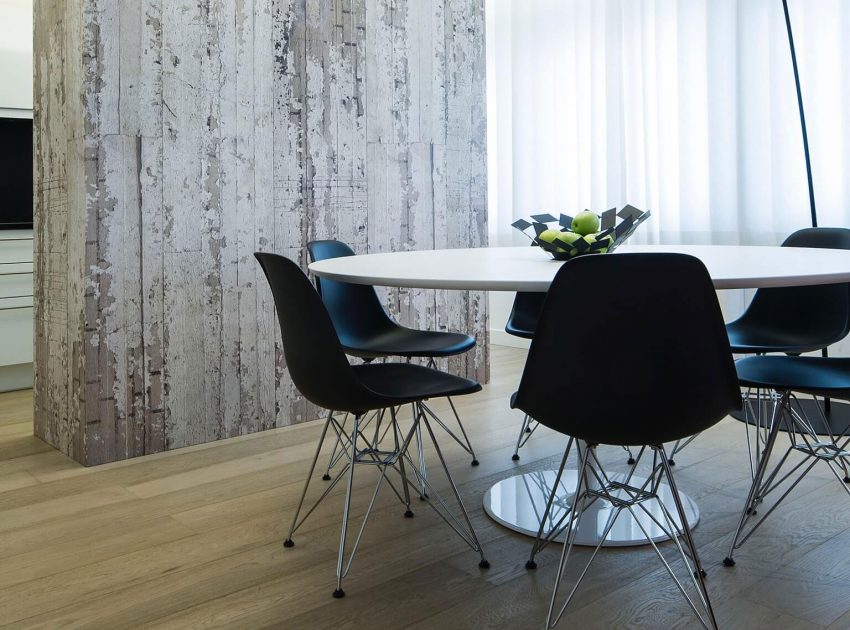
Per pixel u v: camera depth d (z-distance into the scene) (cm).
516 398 171
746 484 271
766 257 214
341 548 198
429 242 414
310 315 191
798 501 253
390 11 389
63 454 324
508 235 553
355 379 192
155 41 314
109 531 241
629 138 459
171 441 329
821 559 212
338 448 323
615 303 154
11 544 232
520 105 530
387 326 305
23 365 459
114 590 201
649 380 157
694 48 423
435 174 415
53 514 256
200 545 229
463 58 424
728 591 195
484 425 358
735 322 295
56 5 317
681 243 436
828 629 176
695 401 159
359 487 277
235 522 246
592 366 159
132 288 314
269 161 350
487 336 451
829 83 378
